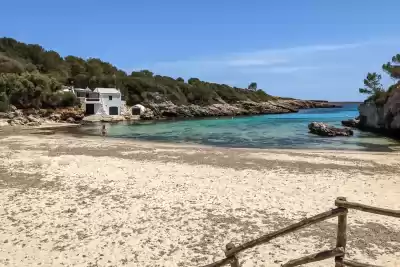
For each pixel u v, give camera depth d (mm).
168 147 32094
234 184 16938
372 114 53188
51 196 14883
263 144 36938
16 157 24516
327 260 9094
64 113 70562
